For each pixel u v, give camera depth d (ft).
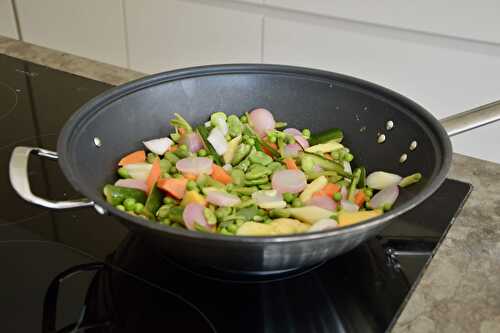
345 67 4.45
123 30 5.38
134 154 2.70
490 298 2.17
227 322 2.02
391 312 2.09
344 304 2.11
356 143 2.87
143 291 2.15
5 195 2.68
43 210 2.58
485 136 4.33
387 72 4.31
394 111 2.67
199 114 2.93
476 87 4.07
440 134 2.34
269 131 2.93
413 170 2.50
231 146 2.89
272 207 2.48
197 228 2.26
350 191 2.65
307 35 4.46
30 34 6.05
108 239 2.42
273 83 2.92
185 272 2.24
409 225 2.53
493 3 3.73
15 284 2.17
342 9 4.22
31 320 2.01
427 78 4.19
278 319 2.05
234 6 4.69
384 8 4.08
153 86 2.77
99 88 3.77
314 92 2.90
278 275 2.22
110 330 1.98
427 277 2.26
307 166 2.79
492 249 2.42
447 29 3.95
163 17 5.06
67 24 5.71
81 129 2.40
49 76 3.91
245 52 4.83
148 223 1.82
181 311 2.06
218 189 2.54
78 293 2.13
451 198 2.72
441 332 2.02
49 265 2.27
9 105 3.51
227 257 1.92
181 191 2.55
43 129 3.27
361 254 2.36
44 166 2.90
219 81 2.90
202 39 4.98
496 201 2.75
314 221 2.34
